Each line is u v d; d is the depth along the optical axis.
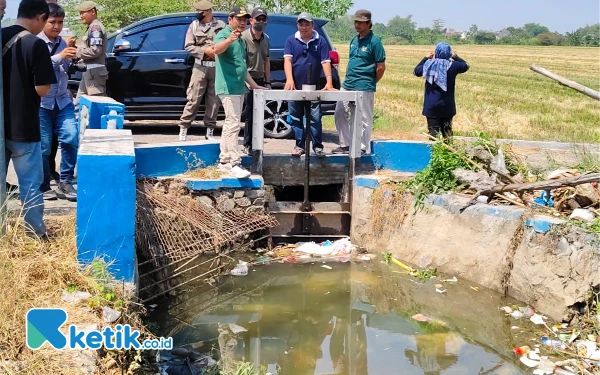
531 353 6.29
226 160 8.88
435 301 7.58
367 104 9.63
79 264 5.66
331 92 9.07
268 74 9.61
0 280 4.96
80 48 9.67
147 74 11.53
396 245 8.91
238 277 8.20
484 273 7.83
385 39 133.75
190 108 9.86
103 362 4.63
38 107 6.07
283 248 9.20
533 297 7.20
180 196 8.48
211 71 9.73
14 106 5.89
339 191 10.01
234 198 8.74
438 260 8.34
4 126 5.91
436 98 9.91
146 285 7.34
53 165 8.73
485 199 8.16
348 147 10.02
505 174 8.33
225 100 8.63
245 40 9.20
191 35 9.71
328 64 9.53
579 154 10.58
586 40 116.69
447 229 8.33
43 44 5.90
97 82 9.72
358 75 9.55
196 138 11.36
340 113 9.90
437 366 6.13
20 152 6.00
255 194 8.80
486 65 51.16
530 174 8.88
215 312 7.28
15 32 5.91
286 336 6.76
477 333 6.82
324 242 9.27
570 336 6.54
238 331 6.83
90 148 6.33
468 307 7.40
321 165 9.65
